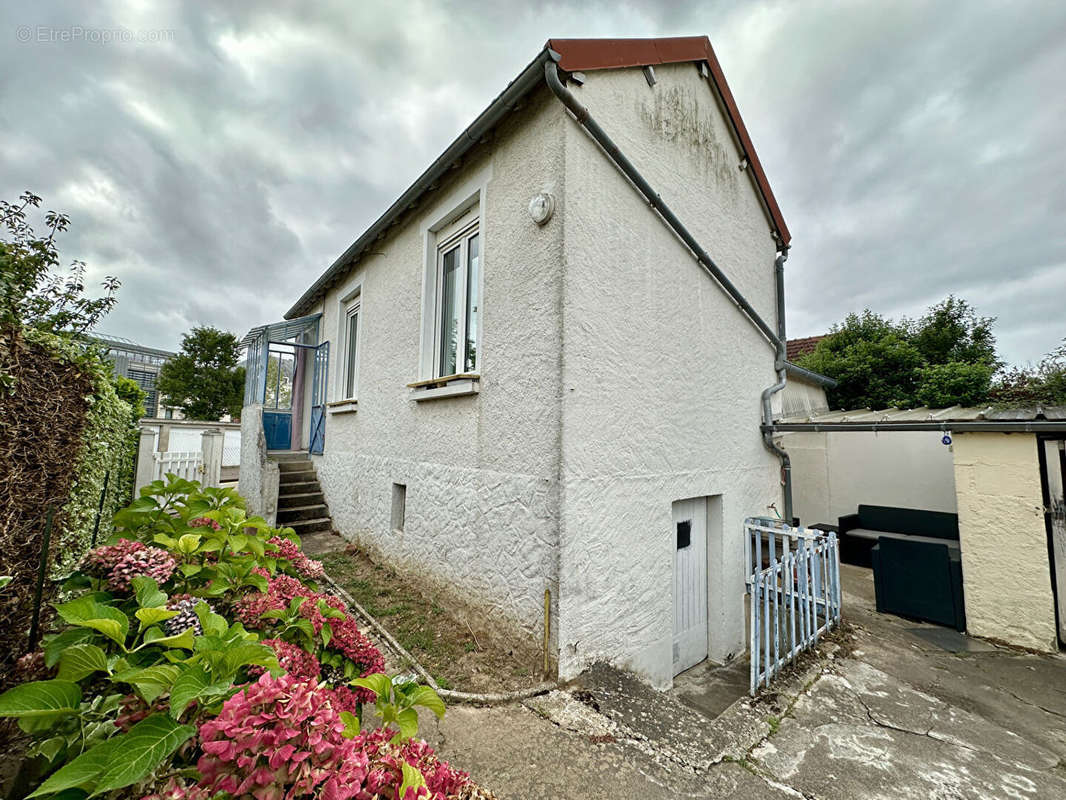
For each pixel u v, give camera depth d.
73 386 2.23
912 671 4.09
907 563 5.53
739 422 5.87
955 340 11.68
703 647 5.17
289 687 1.09
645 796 2.22
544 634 3.39
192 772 1.05
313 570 2.79
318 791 1.02
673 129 5.02
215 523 2.40
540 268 3.71
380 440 6.34
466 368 4.96
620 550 3.85
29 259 3.90
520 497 3.75
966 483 5.10
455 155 4.51
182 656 1.41
